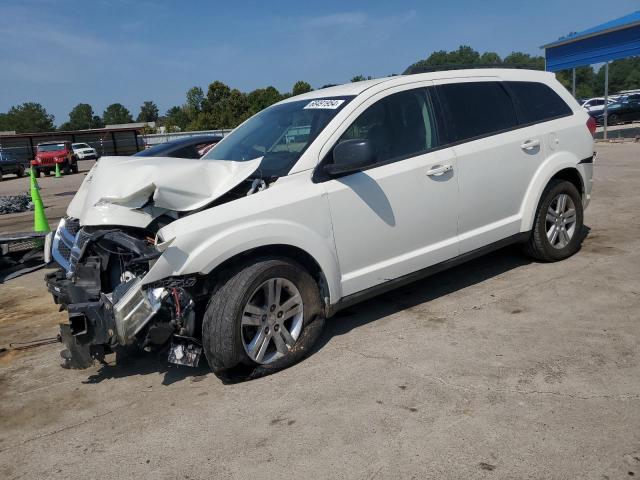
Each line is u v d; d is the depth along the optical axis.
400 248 4.42
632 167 12.27
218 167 3.93
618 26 18.06
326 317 4.09
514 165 5.07
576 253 5.89
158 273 3.45
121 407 3.60
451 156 4.63
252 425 3.21
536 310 4.49
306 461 2.84
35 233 7.92
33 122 124.62
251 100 61.34
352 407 3.29
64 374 4.19
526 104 5.34
